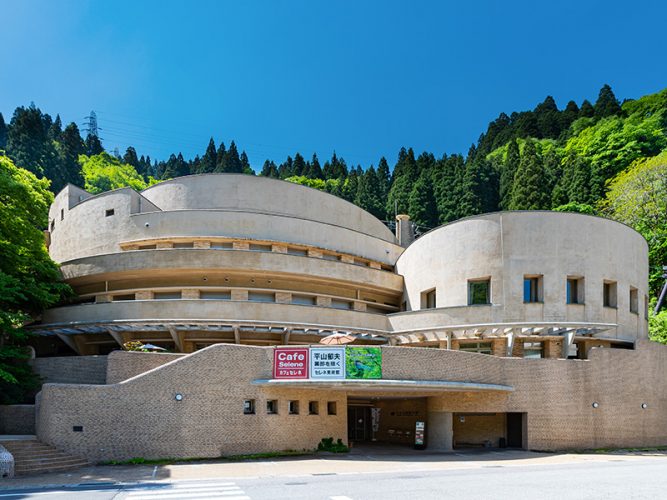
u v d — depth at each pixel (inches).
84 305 1414.9
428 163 4441.4
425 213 3417.8
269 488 658.8
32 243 1403.8
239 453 986.7
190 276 1483.8
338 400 1137.4
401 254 1754.4
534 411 1190.3
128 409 937.5
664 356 1368.1
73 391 918.4
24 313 1470.2
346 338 1104.2
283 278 1525.6
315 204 1765.5
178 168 6515.8
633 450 1214.3
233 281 1489.9
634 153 3287.4
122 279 1512.1
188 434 960.3
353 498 578.2
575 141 3959.2
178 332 1395.2
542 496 586.6
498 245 1402.6
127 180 5654.5
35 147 3998.5
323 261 1539.1
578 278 1395.2
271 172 5925.2
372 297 1696.6
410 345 1528.1
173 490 649.6
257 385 1020.5
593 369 1255.5
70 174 4500.5
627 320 1441.9
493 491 621.9
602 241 1419.8
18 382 1181.1
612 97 4554.6
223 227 1529.3
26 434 1058.7
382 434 1473.9
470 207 3341.5
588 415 1228.5
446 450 1188.5
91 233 1609.3
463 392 1180.5
